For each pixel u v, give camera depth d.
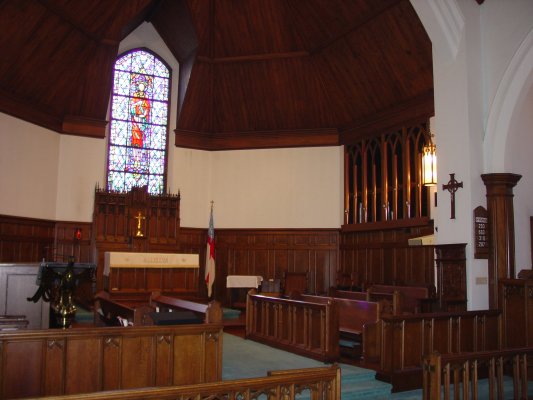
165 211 16.22
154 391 3.46
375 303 8.74
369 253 14.84
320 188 16.39
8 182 13.44
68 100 15.16
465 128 9.94
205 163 17.33
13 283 7.99
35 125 14.42
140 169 16.92
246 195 17.06
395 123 14.16
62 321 6.86
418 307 10.22
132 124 16.95
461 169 9.94
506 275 9.55
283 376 3.99
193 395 3.60
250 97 16.62
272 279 15.36
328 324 8.16
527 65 9.63
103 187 16.00
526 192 10.28
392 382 7.28
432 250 12.54
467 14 10.17
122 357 5.61
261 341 9.98
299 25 14.92
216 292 16.92
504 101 9.84
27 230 14.06
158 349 5.79
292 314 9.25
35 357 5.21
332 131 16.47
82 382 5.39
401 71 13.36
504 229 9.62
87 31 13.83
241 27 15.38
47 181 14.82
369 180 15.25
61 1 12.55
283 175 16.81
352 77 14.78
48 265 6.81
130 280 13.79
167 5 15.70
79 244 15.27
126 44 17.00
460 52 10.18
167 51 17.44
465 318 8.40
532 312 8.55
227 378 7.17
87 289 14.43
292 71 15.83
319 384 4.17
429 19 10.45
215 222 17.16
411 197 13.52
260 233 16.81
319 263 16.14
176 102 17.38
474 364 5.54
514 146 10.05
